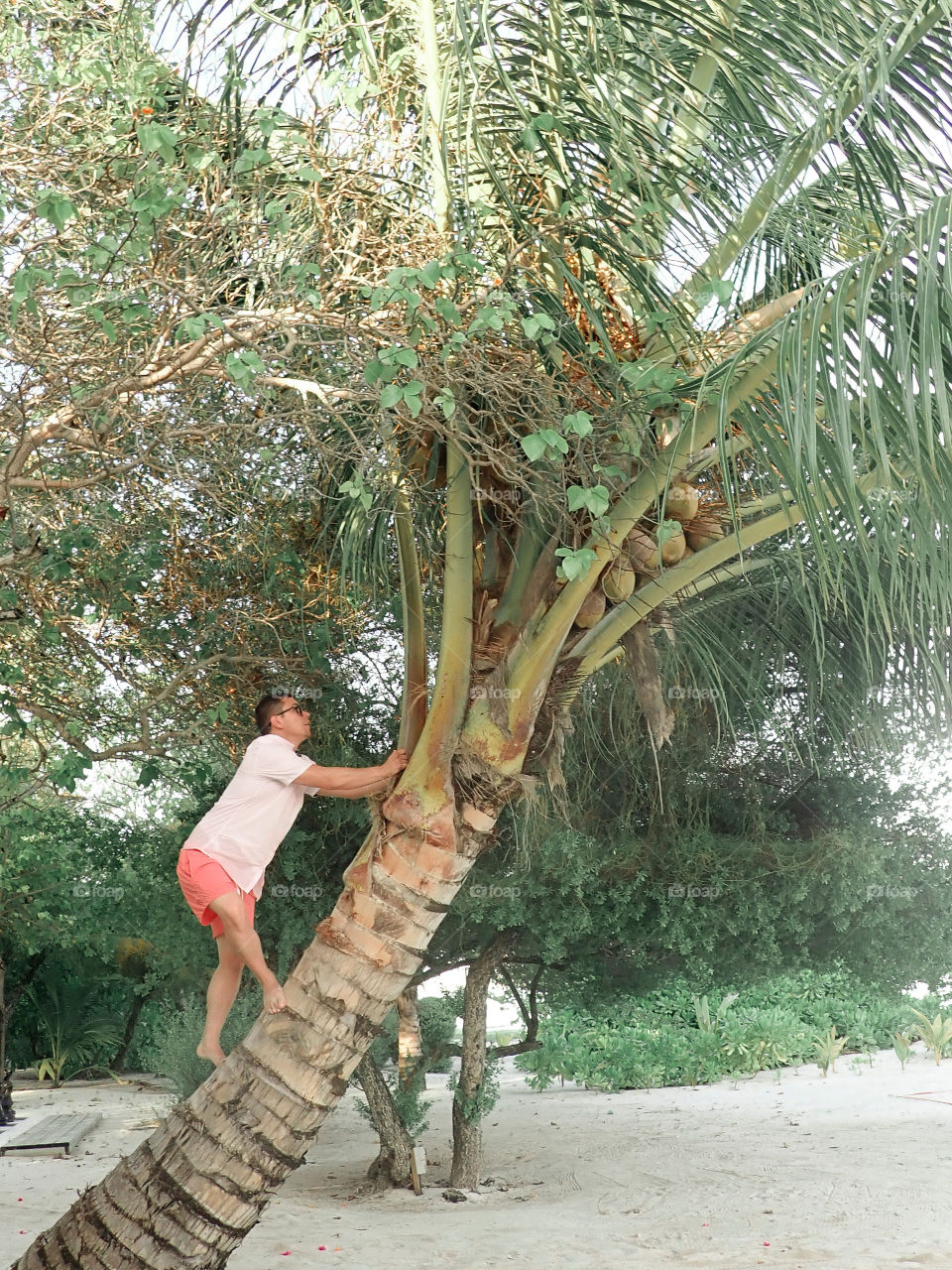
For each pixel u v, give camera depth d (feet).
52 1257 17.78
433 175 17.72
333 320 16.31
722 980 38.45
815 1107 53.42
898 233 15.40
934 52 18.11
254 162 15.88
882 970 38.04
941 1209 32.58
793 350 14.73
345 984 17.72
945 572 15.31
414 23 18.98
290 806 18.49
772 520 18.49
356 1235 31.04
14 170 16.56
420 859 17.95
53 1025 73.97
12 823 53.31
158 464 18.56
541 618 18.56
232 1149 17.34
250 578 27.09
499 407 17.03
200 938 35.55
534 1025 42.70
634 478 18.22
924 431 14.85
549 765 19.15
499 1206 35.78
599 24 18.39
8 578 23.59
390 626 31.07
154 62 18.01
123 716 27.53
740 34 18.22
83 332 17.43
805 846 34.83
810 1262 27.40
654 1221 32.48
